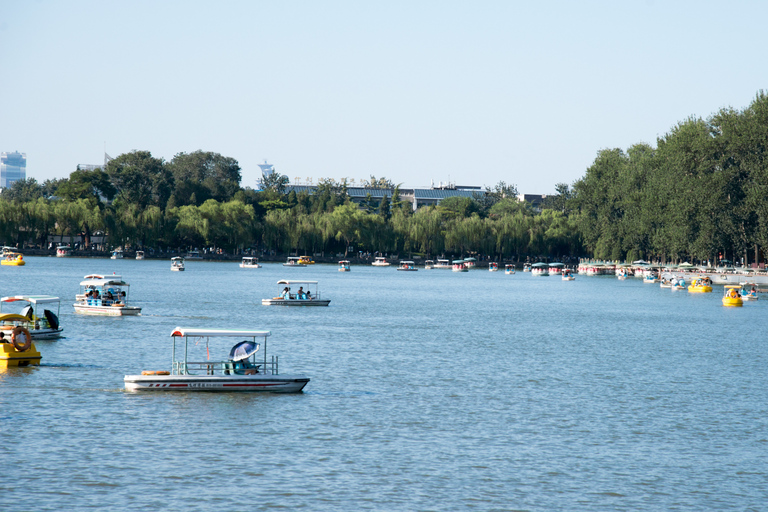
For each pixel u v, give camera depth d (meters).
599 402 174.88
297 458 128.50
